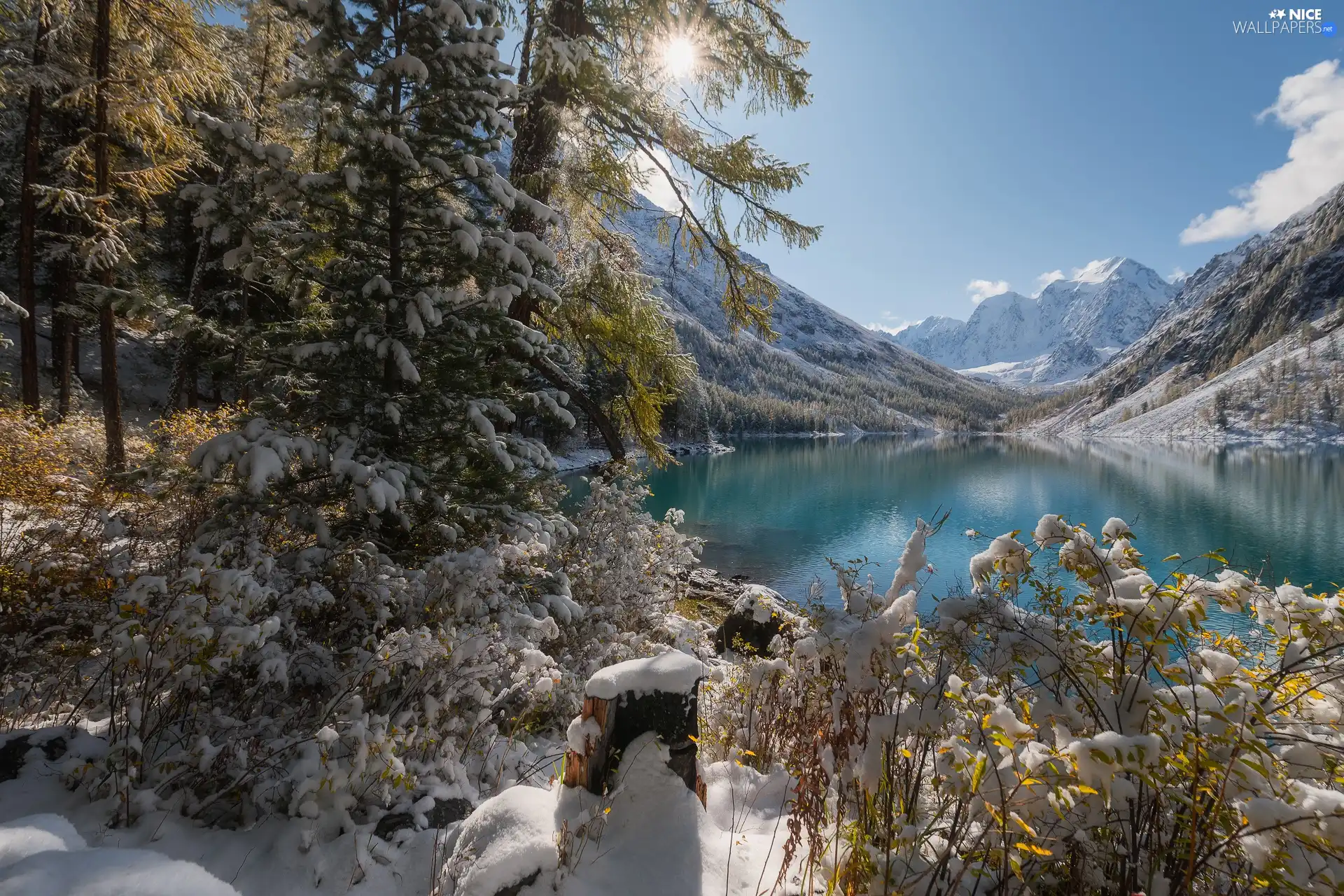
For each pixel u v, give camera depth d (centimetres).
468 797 263
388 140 371
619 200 676
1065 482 4881
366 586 321
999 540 217
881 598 244
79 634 333
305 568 327
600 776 226
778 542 2264
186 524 370
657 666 241
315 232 394
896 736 190
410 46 411
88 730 263
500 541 399
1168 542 2428
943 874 170
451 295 415
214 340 375
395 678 298
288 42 1059
